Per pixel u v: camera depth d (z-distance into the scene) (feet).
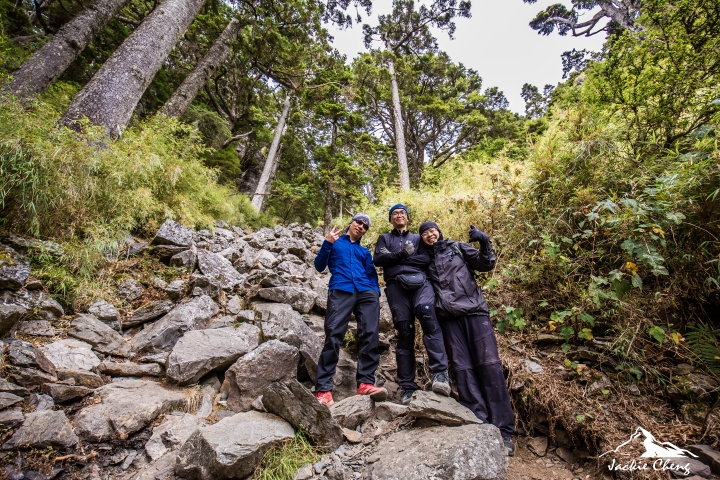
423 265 8.85
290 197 57.00
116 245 10.94
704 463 5.80
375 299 9.23
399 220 9.58
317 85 46.44
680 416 6.78
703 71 9.25
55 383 6.86
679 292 8.09
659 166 9.33
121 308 10.15
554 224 10.18
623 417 6.88
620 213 8.61
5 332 7.47
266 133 62.64
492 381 7.22
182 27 23.08
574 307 8.44
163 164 16.02
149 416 6.76
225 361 8.49
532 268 9.95
